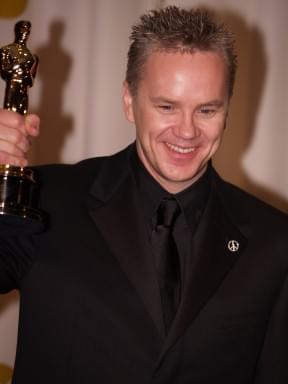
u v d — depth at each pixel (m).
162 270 1.94
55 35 3.31
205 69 1.77
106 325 1.89
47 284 1.92
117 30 3.33
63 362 1.89
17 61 1.84
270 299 2.03
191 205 2.02
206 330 1.94
